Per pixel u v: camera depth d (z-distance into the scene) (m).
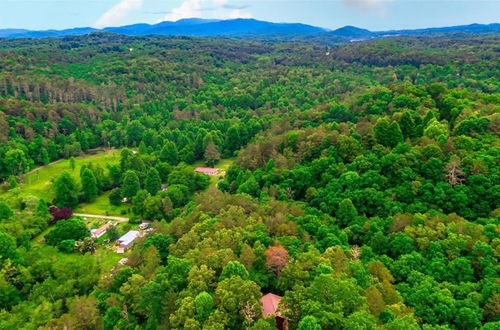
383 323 51.59
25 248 103.75
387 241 76.31
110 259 104.12
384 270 66.12
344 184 95.00
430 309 57.78
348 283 52.09
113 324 70.56
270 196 99.88
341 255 66.88
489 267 65.06
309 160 114.50
